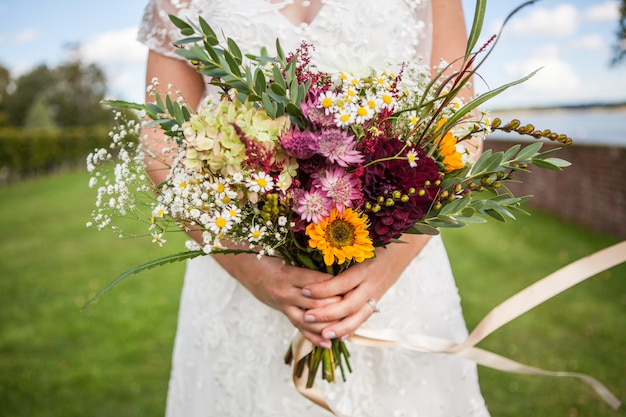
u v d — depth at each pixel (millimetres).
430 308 1498
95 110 46625
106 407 3068
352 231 996
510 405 2941
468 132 1186
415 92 1110
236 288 1454
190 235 1287
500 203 1021
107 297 4883
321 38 1314
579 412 2832
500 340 3691
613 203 6516
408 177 977
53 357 3717
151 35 1403
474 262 5621
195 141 985
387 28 1323
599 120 13844
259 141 968
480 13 946
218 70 1021
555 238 6527
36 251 7090
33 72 47531
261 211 998
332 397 1421
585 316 4008
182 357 1584
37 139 20328
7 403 3125
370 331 1331
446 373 1511
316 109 987
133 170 1088
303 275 1153
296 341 1287
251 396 1446
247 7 1323
